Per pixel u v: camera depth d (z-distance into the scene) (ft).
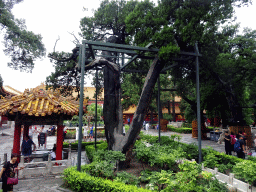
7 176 16.30
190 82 55.93
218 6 26.63
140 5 28.63
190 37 24.80
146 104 27.73
